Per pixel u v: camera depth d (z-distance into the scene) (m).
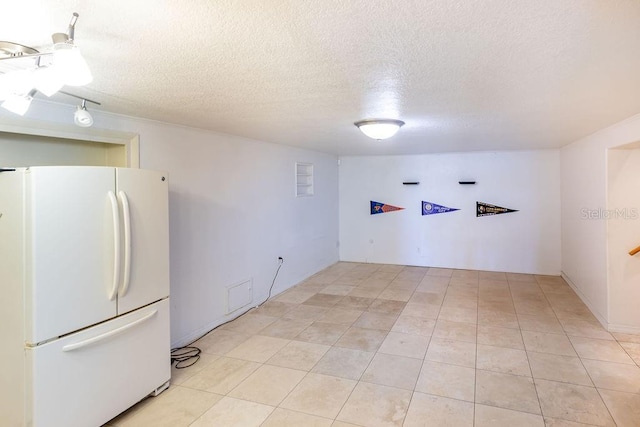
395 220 7.07
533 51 1.68
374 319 4.23
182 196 3.52
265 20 1.35
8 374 2.04
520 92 2.39
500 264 6.44
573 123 3.53
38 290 1.96
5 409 2.07
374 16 1.33
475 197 6.53
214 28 1.42
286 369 3.08
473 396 2.65
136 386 2.51
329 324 4.09
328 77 2.06
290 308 4.63
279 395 2.70
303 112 3.00
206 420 2.42
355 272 6.49
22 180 1.96
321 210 6.61
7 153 2.48
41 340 1.98
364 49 1.65
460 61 1.80
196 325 3.71
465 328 3.91
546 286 5.46
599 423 2.31
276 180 5.15
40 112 2.42
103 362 2.28
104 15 1.29
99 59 1.75
